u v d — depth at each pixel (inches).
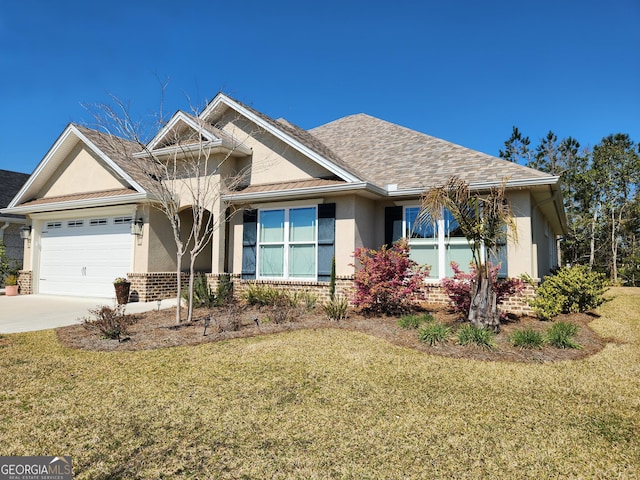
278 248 583.8
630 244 1366.9
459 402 228.4
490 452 176.4
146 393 240.8
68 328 426.0
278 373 273.9
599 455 175.2
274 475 158.6
